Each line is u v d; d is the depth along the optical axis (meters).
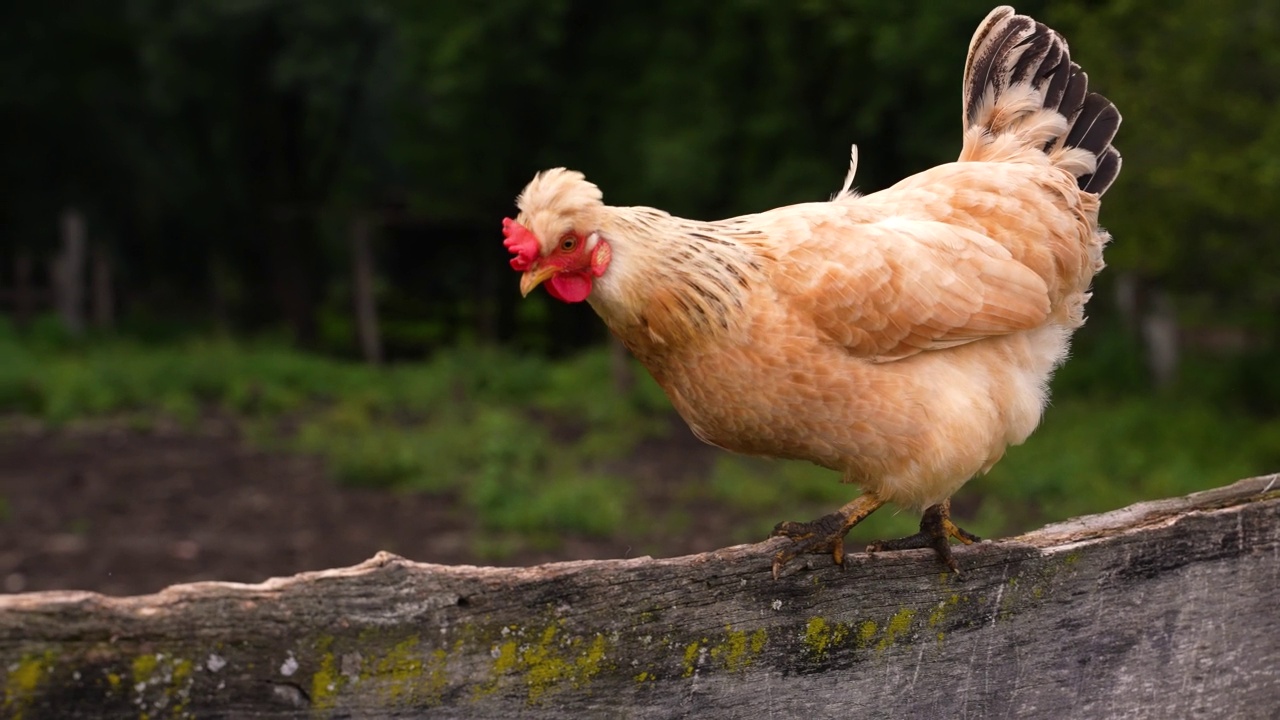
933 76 15.76
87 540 11.53
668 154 18.61
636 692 2.62
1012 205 4.03
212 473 14.41
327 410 18.52
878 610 3.03
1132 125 15.00
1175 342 20.23
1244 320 24.92
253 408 18.39
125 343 23.28
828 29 17.33
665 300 3.58
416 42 21.81
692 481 14.64
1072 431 16.70
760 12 18.70
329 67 23.92
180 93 27.30
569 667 2.51
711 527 12.56
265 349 22.91
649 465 15.70
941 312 3.73
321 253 33.62
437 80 21.33
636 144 20.62
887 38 15.69
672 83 20.17
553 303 26.98
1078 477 14.14
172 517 12.48
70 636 2.03
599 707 2.57
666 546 11.78
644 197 20.47
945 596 3.12
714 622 2.75
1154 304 21.17
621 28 21.97
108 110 28.06
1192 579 3.43
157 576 10.38
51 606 2.02
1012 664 3.21
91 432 16.36
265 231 30.16
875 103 16.95
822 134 18.89
